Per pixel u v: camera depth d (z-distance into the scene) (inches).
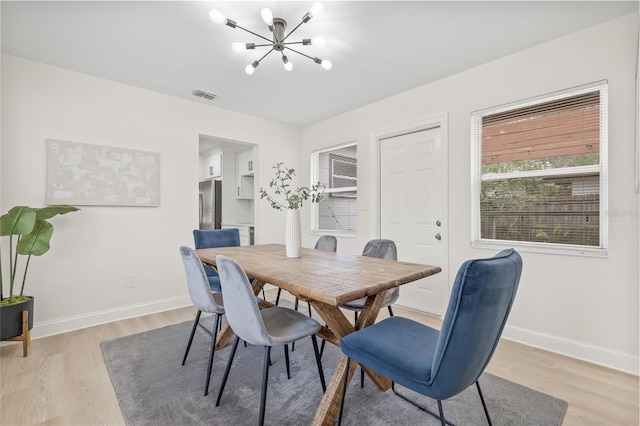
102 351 89.7
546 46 91.7
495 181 106.0
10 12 75.9
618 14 78.3
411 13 77.2
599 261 83.0
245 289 54.1
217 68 106.9
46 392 68.6
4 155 96.5
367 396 67.4
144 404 64.4
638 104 66.1
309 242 177.0
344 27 83.2
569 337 87.5
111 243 116.5
